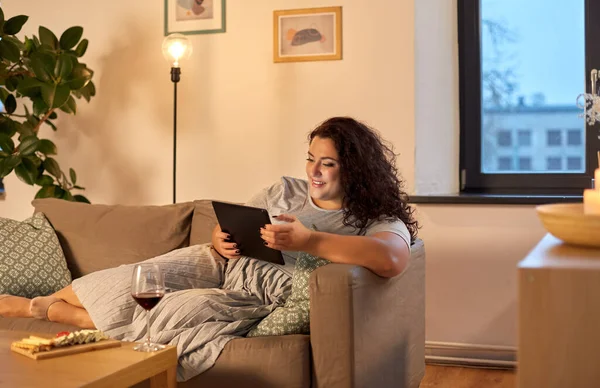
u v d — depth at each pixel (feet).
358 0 12.17
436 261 11.78
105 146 13.57
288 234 7.36
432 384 10.58
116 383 6.15
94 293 8.41
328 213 8.32
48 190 12.81
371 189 8.18
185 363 7.50
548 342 3.80
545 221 4.55
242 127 12.84
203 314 7.79
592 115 11.27
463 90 12.71
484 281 11.58
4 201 14.21
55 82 11.98
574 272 3.75
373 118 12.17
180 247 10.23
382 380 7.88
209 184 13.06
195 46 13.00
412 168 12.00
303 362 7.23
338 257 7.46
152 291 6.93
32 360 6.50
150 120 13.30
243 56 12.78
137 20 13.29
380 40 12.10
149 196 13.38
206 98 13.00
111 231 10.41
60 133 13.78
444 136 12.55
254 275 8.43
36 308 8.70
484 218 11.53
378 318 7.73
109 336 7.99
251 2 12.69
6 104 13.05
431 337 11.89
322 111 12.43
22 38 13.92
